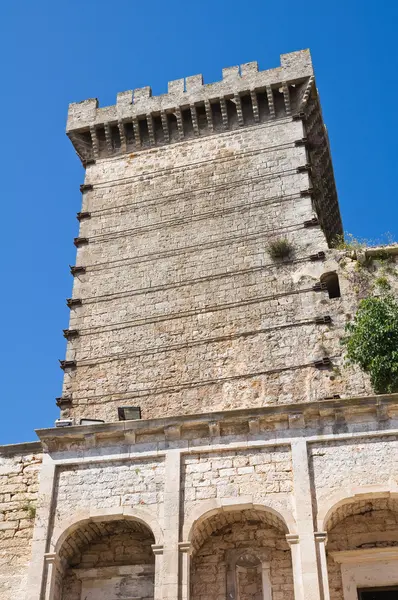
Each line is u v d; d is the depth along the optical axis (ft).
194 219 113.09
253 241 107.65
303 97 120.98
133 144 126.62
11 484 77.20
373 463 68.23
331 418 70.95
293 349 96.17
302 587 63.52
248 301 102.06
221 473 70.64
